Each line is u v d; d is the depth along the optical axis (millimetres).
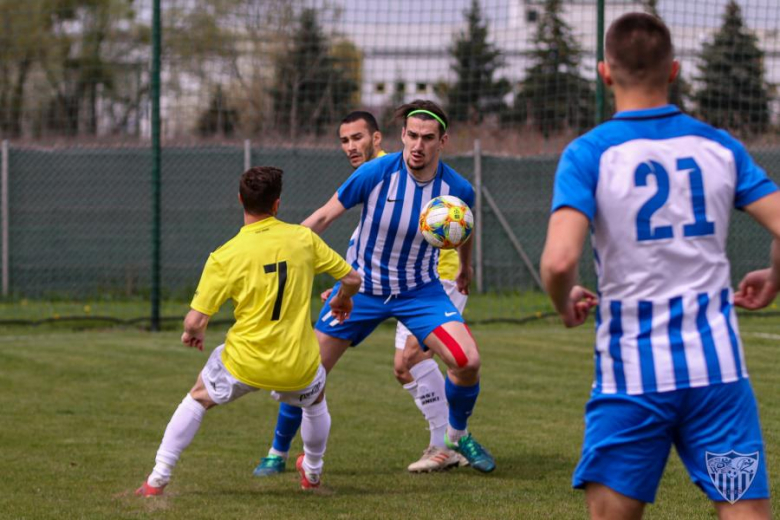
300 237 13328
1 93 51906
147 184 40562
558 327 33094
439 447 15234
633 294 7691
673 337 7617
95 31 55219
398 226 14742
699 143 7832
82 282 40344
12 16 51469
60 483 14008
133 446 16594
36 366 25062
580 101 40875
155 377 23625
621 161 7742
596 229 7836
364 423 18672
